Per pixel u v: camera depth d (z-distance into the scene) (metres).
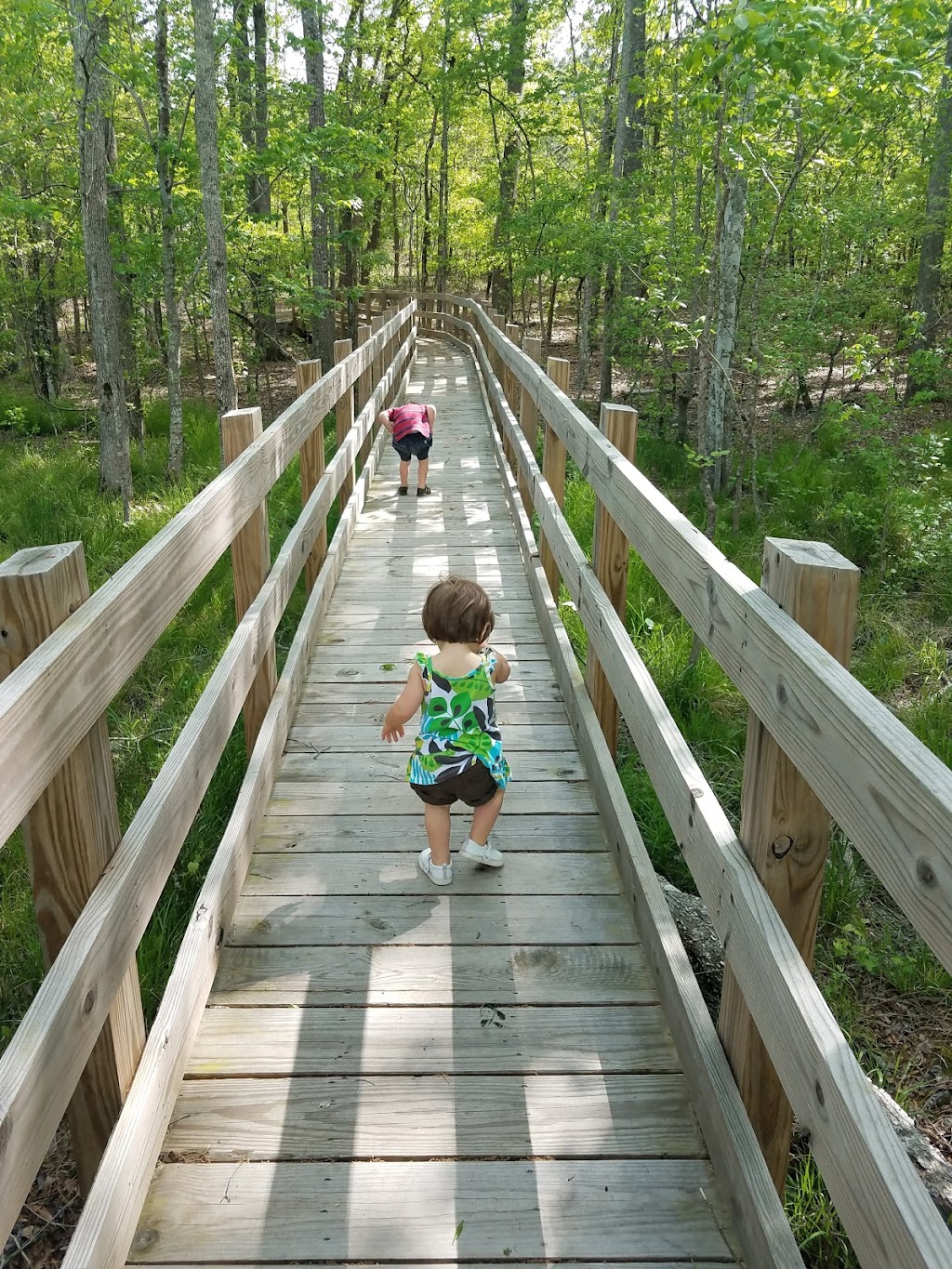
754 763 1.86
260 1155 2.17
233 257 14.59
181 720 5.55
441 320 26.19
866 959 3.98
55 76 14.16
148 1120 2.03
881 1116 1.31
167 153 11.80
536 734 4.29
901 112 9.73
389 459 10.59
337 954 2.86
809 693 1.51
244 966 2.81
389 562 6.92
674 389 14.52
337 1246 1.97
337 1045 2.50
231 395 10.97
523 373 6.91
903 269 15.18
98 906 1.74
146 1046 2.17
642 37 15.77
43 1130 1.41
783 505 11.03
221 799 4.39
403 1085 2.38
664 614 6.89
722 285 10.55
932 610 7.98
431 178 30.95
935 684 6.52
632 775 4.84
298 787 3.85
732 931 1.91
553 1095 2.36
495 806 3.22
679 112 11.99
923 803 1.12
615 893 3.19
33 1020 1.45
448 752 3.10
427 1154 2.18
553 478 5.51
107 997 1.73
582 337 17.56
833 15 6.68
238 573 3.73
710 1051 2.20
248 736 3.94
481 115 28.73
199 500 2.64
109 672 1.79
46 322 18.69
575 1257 1.95
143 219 15.26
